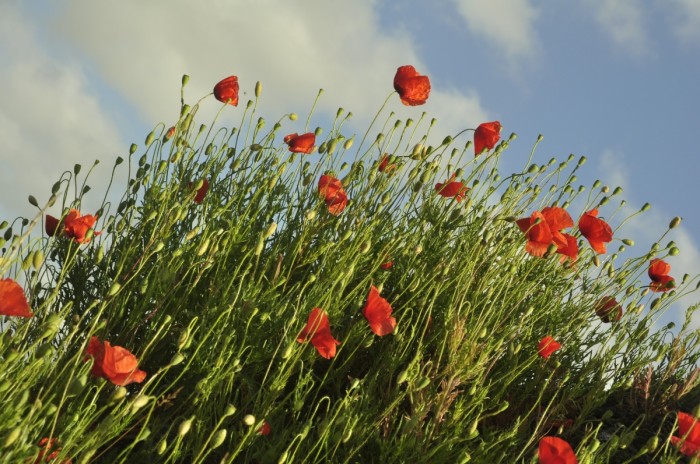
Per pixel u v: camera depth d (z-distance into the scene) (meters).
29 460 1.31
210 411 1.49
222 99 1.76
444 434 1.56
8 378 1.35
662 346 1.73
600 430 1.70
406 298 1.73
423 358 1.67
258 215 1.79
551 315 1.82
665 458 1.50
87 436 1.36
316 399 1.61
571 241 1.66
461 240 1.79
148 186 1.74
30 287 1.43
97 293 1.66
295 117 1.81
